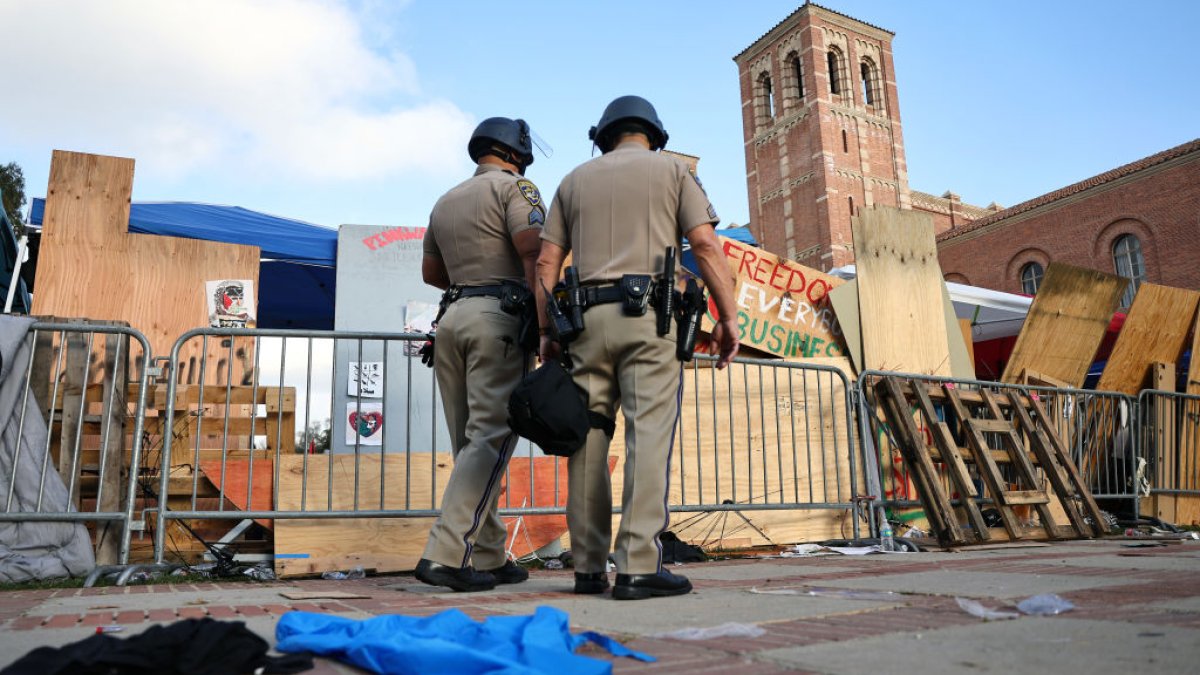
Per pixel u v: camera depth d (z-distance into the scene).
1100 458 7.76
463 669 1.25
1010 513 5.75
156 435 4.79
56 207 6.52
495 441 2.97
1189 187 26.08
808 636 1.73
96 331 4.16
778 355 7.13
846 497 6.23
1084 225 29.22
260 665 1.38
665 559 4.54
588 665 1.25
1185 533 6.39
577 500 2.78
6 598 2.88
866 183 41.94
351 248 7.08
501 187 3.13
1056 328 8.19
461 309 3.05
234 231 7.20
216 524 4.70
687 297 2.68
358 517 4.34
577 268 2.75
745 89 47.31
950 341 7.84
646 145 3.00
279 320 9.55
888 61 44.88
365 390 6.59
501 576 3.27
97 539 3.98
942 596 2.40
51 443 4.30
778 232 43.44
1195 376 8.81
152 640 1.35
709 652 1.57
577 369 2.72
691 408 5.99
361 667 1.41
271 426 4.98
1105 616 1.90
